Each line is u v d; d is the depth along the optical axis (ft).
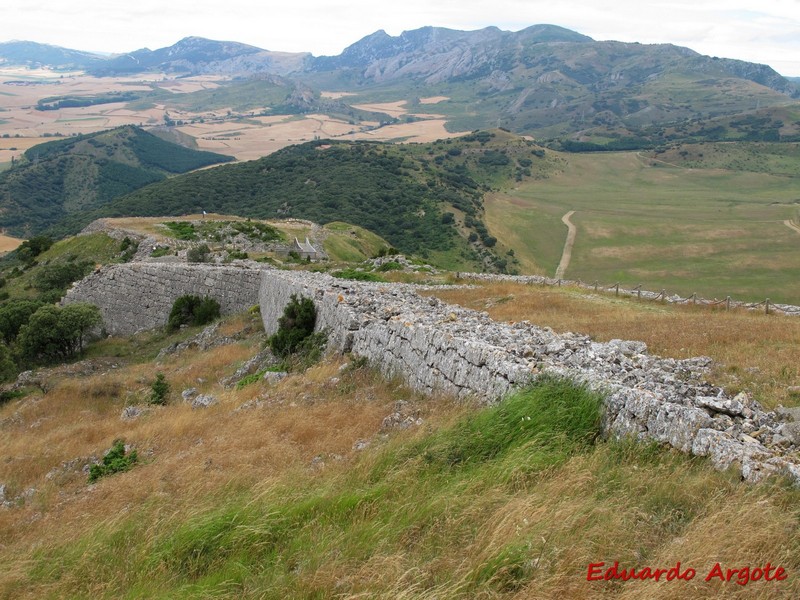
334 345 62.34
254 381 64.80
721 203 503.20
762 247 343.87
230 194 438.81
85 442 57.62
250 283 115.85
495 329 48.19
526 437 30.53
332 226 299.58
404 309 57.67
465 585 20.36
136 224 209.46
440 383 43.68
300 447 39.60
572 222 428.97
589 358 38.42
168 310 126.82
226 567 24.99
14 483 49.73
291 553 24.99
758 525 20.67
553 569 20.52
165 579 25.36
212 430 49.37
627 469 26.25
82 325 117.60
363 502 27.81
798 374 37.81
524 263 348.59
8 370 101.30
